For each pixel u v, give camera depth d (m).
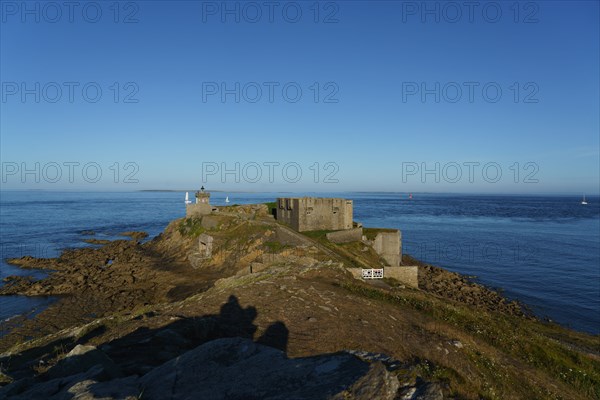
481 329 22.28
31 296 42.56
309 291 22.17
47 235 95.62
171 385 8.77
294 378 8.80
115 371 10.52
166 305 22.72
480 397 12.26
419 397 8.76
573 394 16.66
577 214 187.50
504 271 63.44
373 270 35.94
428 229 116.75
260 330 16.02
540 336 25.78
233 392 8.34
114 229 109.69
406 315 21.27
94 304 39.47
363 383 8.40
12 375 11.92
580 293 51.25
